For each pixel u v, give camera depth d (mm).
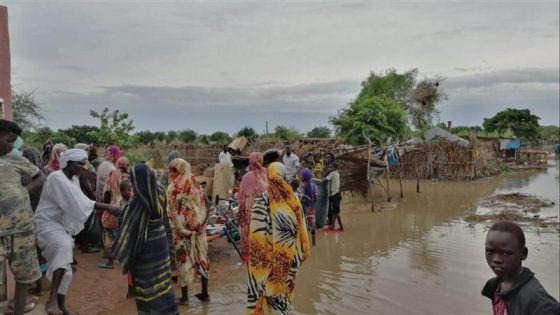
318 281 7609
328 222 12695
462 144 26047
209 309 6195
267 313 4754
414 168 26406
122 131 16938
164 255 4910
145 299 4809
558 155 54375
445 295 6957
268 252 4672
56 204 5465
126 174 7633
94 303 6195
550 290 7434
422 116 44656
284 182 4695
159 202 4840
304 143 23469
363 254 9484
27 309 5461
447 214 14648
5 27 5727
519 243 2477
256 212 4699
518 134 58344
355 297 6836
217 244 9766
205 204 6418
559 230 12227
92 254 8547
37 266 4793
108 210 5609
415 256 9312
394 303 6598
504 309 2516
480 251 9742
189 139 39500
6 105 5762
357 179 16344
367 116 28703
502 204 16797
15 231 4578
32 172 4824
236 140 18094
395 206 16281
